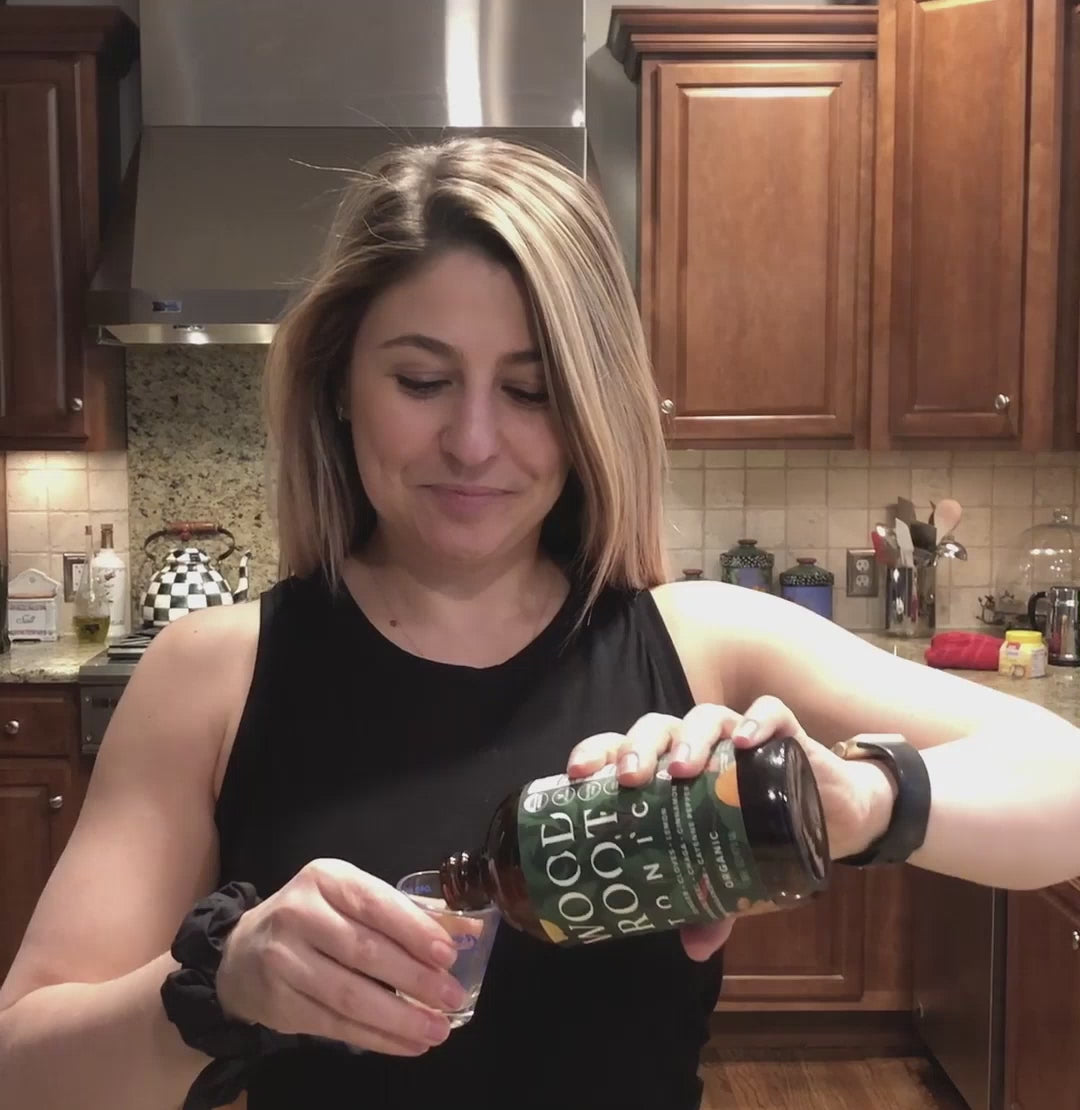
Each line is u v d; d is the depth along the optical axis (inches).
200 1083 23.7
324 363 34.5
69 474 113.2
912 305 99.8
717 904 23.3
